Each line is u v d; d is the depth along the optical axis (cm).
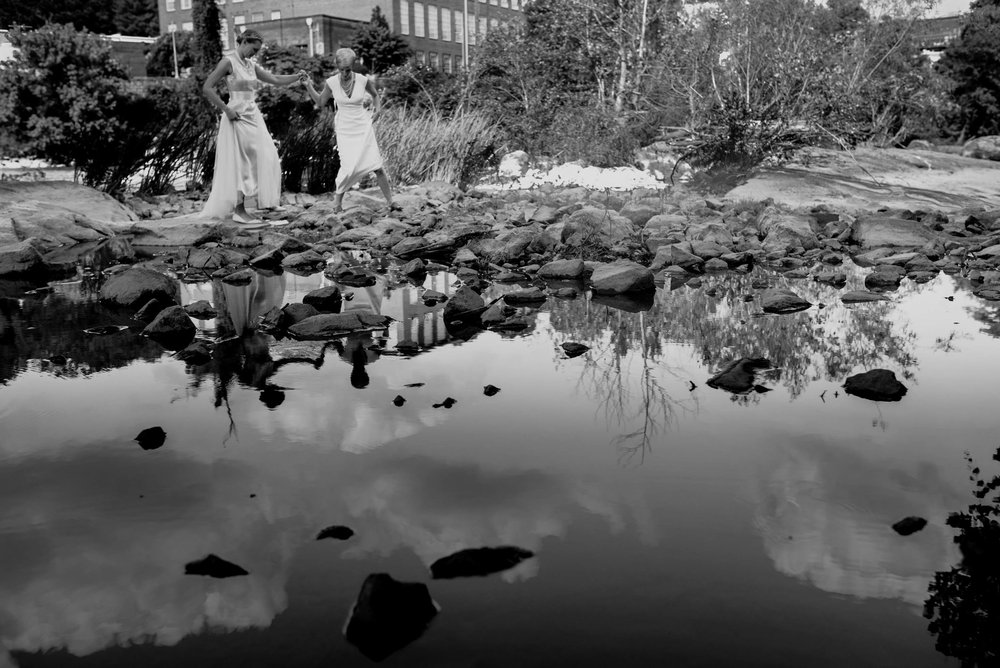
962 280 551
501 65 1708
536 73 1645
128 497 199
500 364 329
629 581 157
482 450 229
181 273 605
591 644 137
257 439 240
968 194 1098
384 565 164
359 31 4091
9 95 1096
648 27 1509
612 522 182
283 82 902
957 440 237
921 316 424
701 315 430
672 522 182
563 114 1480
